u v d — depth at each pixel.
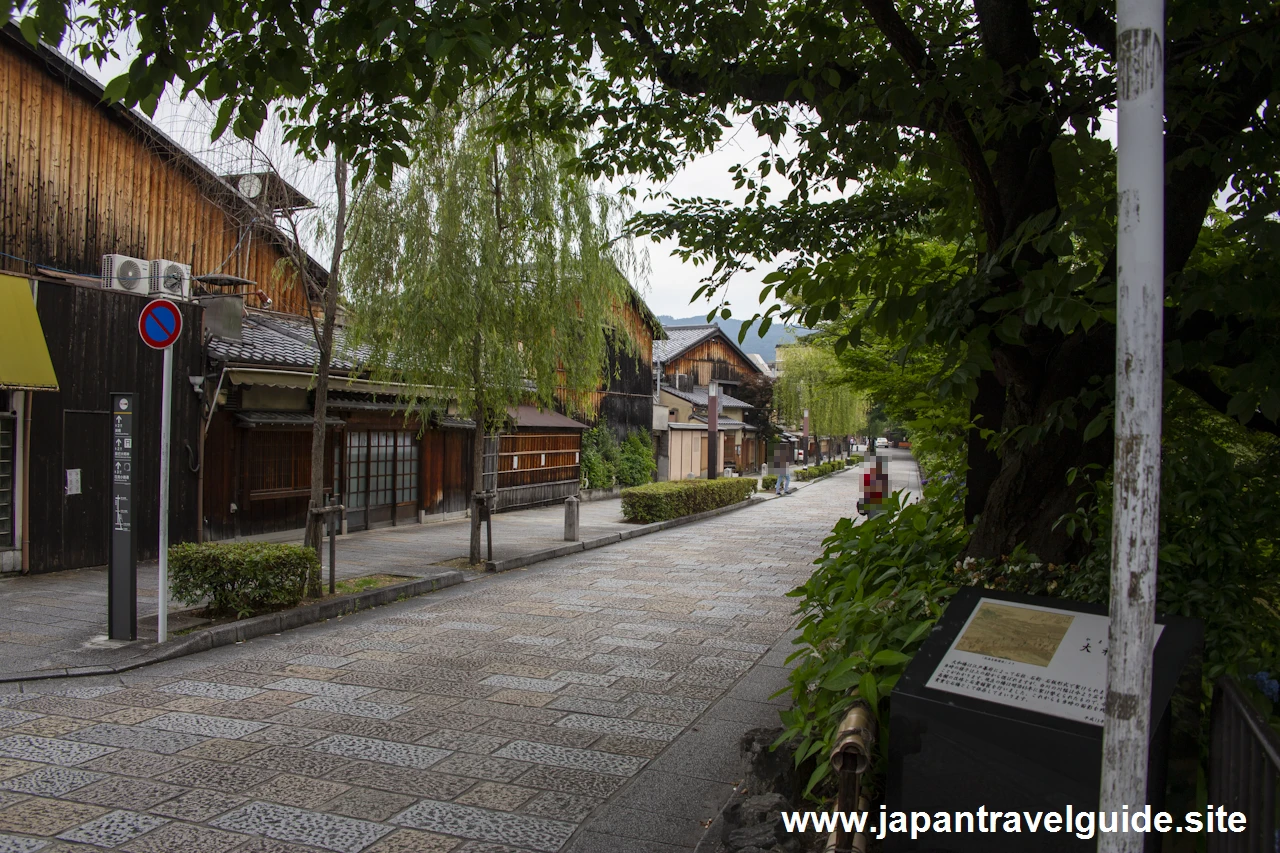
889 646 3.12
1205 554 2.89
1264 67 3.27
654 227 6.54
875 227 5.99
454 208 10.88
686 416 35.22
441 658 7.11
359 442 15.62
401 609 9.24
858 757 2.51
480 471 12.18
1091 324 2.51
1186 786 2.18
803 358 40.72
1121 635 1.51
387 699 5.95
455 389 12.09
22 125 10.90
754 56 5.07
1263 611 2.99
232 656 7.08
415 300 10.85
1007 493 3.67
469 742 5.14
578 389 13.28
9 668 6.37
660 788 4.50
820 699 3.31
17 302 9.59
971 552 3.80
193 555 7.93
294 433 13.89
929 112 3.80
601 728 5.46
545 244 11.78
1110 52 3.97
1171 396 3.91
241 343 12.63
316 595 9.02
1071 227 2.63
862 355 7.65
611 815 4.16
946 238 4.70
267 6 3.60
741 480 26.41
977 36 5.02
